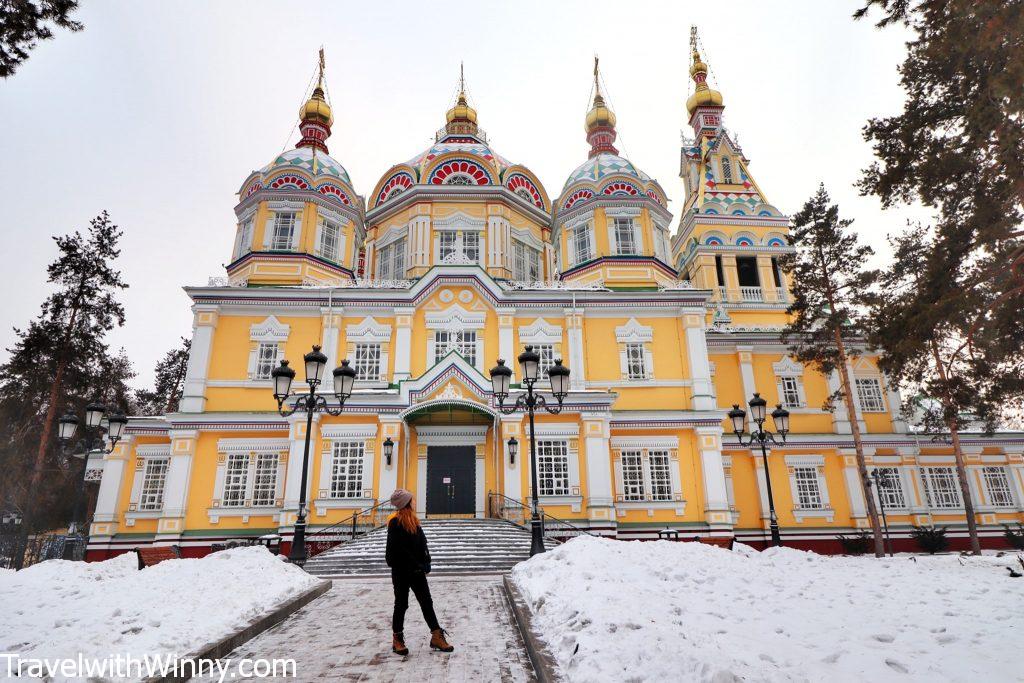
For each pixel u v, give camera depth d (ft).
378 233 121.90
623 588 31.14
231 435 91.35
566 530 82.28
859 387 119.85
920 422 117.80
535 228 124.47
